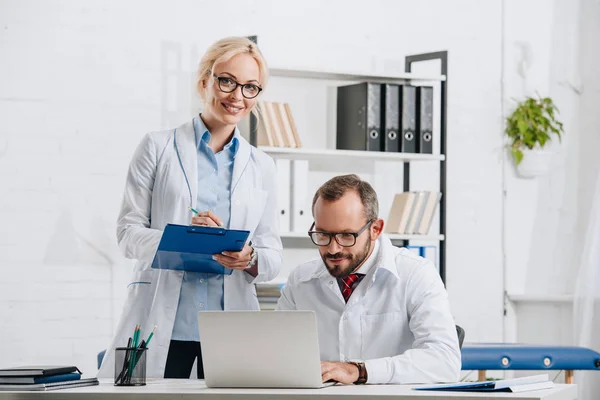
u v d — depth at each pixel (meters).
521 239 6.09
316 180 5.54
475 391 2.42
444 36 5.93
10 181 4.96
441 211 5.53
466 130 5.98
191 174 3.50
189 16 5.30
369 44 5.73
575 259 6.14
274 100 5.46
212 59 3.51
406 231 5.43
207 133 3.55
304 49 5.57
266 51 5.49
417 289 2.97
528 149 6.02
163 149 3.52
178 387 2.60
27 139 4.99
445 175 5.51
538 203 6.13
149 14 5.22
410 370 2.71
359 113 5.36
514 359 4.46
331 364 2.64
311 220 5.48
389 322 2.99
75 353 5.05
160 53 5.23
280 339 2.52
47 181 5.02
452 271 5.92
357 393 2.36
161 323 3.39
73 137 5.07
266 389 2.52
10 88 4.97
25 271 4.98
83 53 5.09
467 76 5.99
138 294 3.47
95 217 5.11
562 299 5.78
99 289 5.10
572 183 6.17
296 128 5.31
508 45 6.09
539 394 2.35
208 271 3.40
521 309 6.04
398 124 5.38
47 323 5.00
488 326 5.98
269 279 3.52
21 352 4.95
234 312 2.54
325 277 3.05
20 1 4.99
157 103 5.23
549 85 6.16
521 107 6.01
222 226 3.32
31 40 5.00
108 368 3.41
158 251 3.14
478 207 5.99
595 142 6.18
